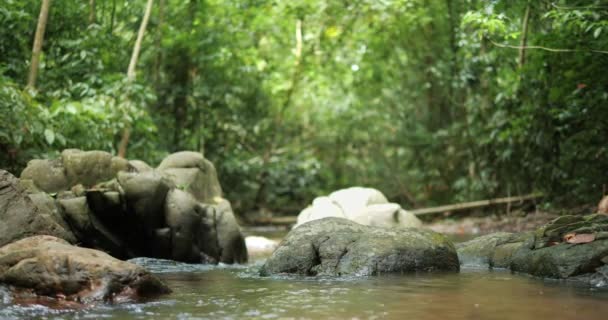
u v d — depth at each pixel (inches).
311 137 768.3
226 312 161.8
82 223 281.0
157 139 550.9
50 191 299.4
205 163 373.4
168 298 183.6
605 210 301.4
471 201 620.1
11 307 166.7
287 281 222.1
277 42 706.8
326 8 617.6
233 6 601.6
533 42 399.5
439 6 609.9
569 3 392.2
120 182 294.2
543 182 508.7
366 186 765.3
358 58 704.4
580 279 211.9
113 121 417.7
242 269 275.3
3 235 214.2
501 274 233.0
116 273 181.6
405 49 705.6
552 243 238.8
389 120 745.6
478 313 158.1
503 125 523.5
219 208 327.6
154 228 297.3
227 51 613.6
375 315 156.4
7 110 341.4
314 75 711.7
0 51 420.5
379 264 236.2
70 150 312.7
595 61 377.7
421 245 245.0
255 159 696.4
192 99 648.4
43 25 391.2
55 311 162.6
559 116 423.5
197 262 307.4
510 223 489.4
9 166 363.3
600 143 436.5
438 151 712.4
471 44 529.3
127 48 530.0
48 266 182.5
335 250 244.5
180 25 588.1
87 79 453.1
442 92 703.7
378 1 582.2
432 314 157.2
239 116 687.1
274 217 679.7
